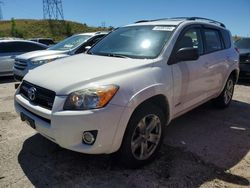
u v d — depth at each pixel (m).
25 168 3.48
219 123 5.22
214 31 5.36
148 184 3.19
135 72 3.45
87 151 3.04
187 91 4.23
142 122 3.39
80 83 3.15
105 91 3.03
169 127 4.96
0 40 10.39
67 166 3.53
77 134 3.01
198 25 4.81
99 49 4.59
